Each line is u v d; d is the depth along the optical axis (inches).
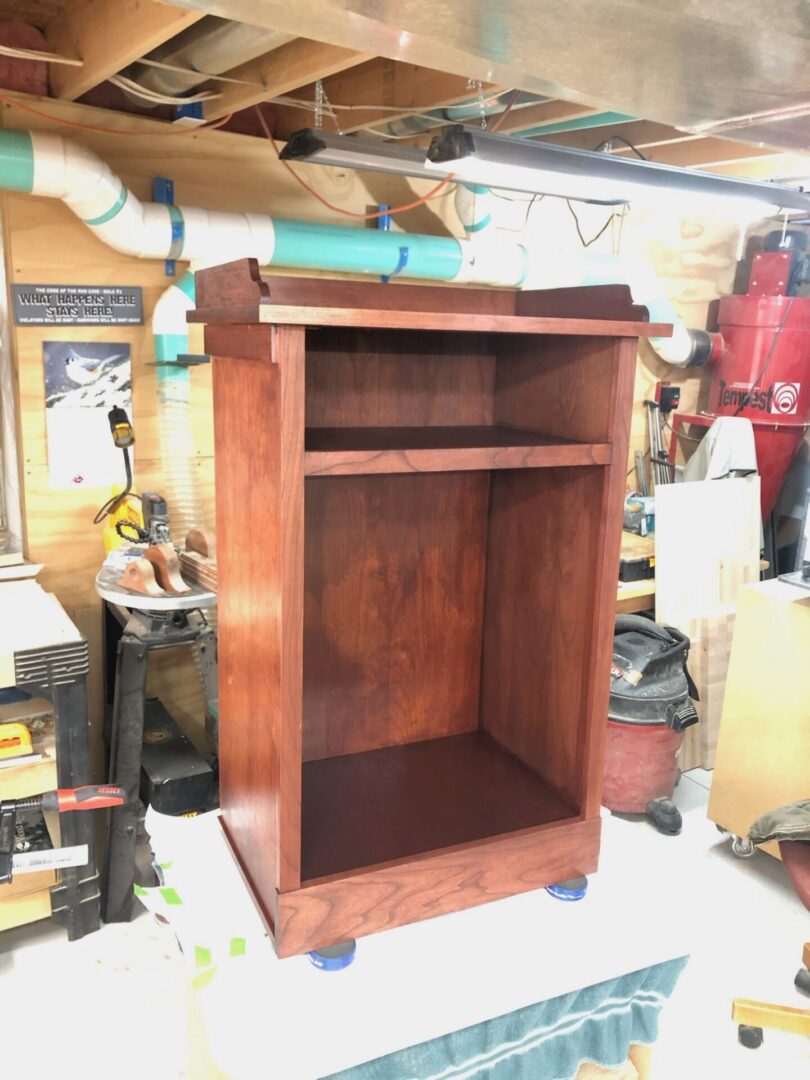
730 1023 82.7
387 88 98.8
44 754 83.7
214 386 48.8
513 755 57.2
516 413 53.5
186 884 48.6
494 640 58.3
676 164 133.7
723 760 108.3
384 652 56.5
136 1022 80.6
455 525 56.4
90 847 87.6
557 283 130.4
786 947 93.4
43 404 101.3
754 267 155.0
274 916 43.3
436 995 41.7
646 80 49.0
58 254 98.6
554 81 49.8
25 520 103.4
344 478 51.9
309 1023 39.7
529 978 43.0
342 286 49.3
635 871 51.7
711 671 129.2
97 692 111.3
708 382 166.9
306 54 80.5
